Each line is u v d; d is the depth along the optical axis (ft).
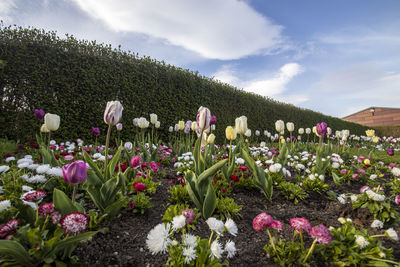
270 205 7.93
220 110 28.84
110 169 6.39
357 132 59.93
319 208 8.04
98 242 4.84
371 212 6.71
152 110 22.38
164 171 10.96
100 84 19.35
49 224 4.11
